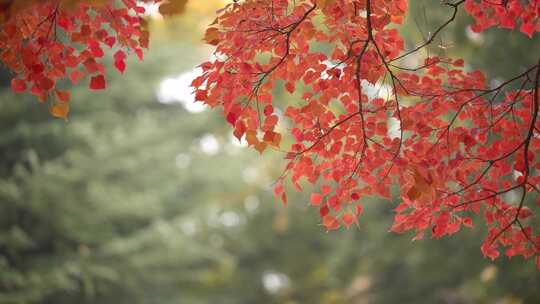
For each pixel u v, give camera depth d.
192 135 15.05
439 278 12.45
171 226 12.98
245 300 16.12
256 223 15.64
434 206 3.87
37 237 11.67
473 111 3.88
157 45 13.67
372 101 3.81
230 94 3.59
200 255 13.31
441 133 3.83
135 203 12.12
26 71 3.75
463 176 3.80
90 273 11.21
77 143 12.31
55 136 12.04
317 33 3.79
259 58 9.47
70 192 11.22
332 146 3.79
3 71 11.89
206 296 15.27
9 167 12.21
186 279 13.50
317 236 15.90
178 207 14.70
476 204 3.90
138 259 11.99
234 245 15.81
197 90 3.62
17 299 10.23
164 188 13.52
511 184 3.97
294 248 15.79
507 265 10.14
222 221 16.52
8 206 10.96
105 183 12.24
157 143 13.48
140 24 3.72
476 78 3.87
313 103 3.76
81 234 11.66
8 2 2.69
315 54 3.71
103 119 12.90
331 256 15.02
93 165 11.98
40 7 3.56
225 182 15.46
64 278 10.77
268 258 16.25
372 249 13.41
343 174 3.83
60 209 11.23
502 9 3.88
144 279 12.95
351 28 3.77
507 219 3.96
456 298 13.84
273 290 16.31
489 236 4.00
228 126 14.91
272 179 15.35
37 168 10.87
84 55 3.77
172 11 3.16
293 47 3.78
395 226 3.95
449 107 3.83
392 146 3.72
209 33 3.61
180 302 14.17
